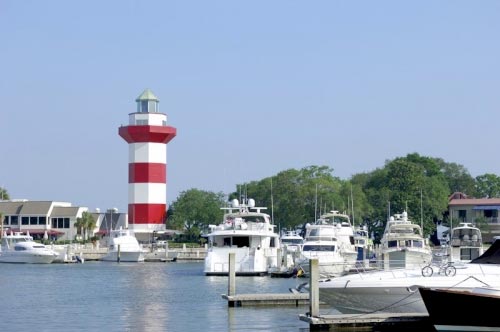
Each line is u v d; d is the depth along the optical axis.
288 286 113.19
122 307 89.62
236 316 77.75
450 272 67.69
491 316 60.19
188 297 99.94
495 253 68.69
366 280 69.00
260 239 135.25
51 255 198.00
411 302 68.50
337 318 67.12
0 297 103.69
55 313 84.50
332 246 124.94
